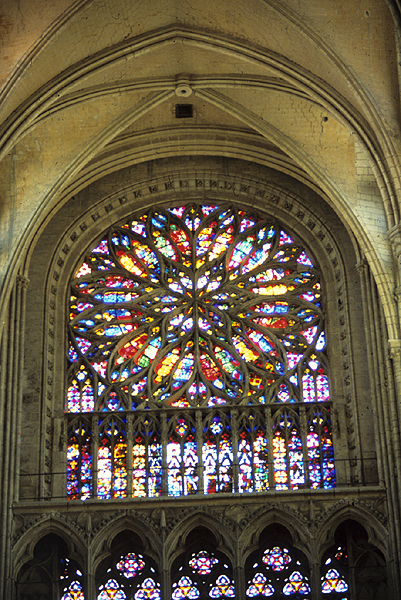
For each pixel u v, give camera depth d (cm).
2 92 3825
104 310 4500
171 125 4550
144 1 3969
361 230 4081
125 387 4338
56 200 4459
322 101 4038
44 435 4166
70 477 4159
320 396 4306
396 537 3841
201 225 4662
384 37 3884
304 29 3903
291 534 3950
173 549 3925
